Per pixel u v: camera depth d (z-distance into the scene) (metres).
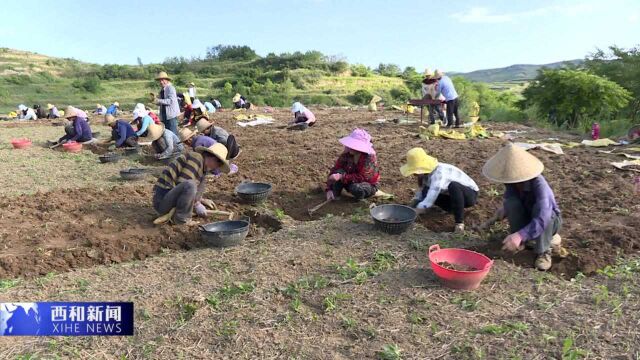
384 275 4.25
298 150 10.28
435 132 11.49
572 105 17.77
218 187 7.35
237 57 90.94
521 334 3.35
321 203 6.47
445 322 3.53
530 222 4.25
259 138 12.07
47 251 5.02
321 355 3.20
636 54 23.44
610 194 6.38
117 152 10.38
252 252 4.88
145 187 7.46
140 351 3.28
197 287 4.16
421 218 5.70
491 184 7.15
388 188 7.09
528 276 4.20
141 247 5.18
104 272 4.55
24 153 10.45
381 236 5.12
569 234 5.11
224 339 3.39
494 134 11.91
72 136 11.30
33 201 6.68
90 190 7.26
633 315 3.55
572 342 3.24
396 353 3.15
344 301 3.84
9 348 3.32
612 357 3.11
